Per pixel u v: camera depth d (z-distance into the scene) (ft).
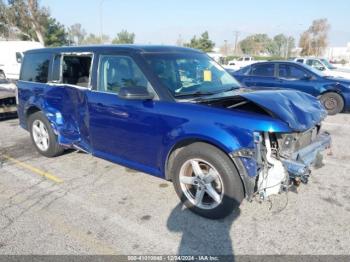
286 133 10.07
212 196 10.69
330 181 14.06
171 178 11.98
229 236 10.11
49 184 14.06
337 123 26.20
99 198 12.70
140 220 11.07
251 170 9.73
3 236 10.22
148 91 11.79
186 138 10.64
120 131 12.75
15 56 61.57
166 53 13.29
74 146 15.56
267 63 31.65
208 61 14.75
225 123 9.98
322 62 46.85
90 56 13.99
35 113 17.22
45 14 115.14
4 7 111.55
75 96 14.48
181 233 10.30
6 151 18.81
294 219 10.98
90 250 9.51
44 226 10.75
